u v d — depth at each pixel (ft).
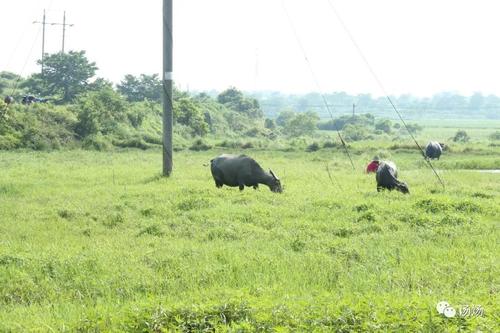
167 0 102.01
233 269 43.83
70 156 156.15
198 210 68.33
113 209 69.82
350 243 52.75
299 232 57.31
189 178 103.60
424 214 64.28
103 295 39.22
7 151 163.94
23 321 33.78
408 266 45.24
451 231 57.93
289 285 40.29
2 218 65.46
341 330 31.27
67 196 80.18
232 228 58.70
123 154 167.94
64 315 34.71
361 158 160.97
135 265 44.88
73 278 42.11
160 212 67.56
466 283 41.01
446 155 177.06
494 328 30.86
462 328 31.40
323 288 40.42
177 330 31.78
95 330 32.09
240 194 79.77
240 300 34.45
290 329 31.09
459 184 97.60
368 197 77.71
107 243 53.21
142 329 31.94
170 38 102.53
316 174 113.29
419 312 32.55
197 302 35.14
